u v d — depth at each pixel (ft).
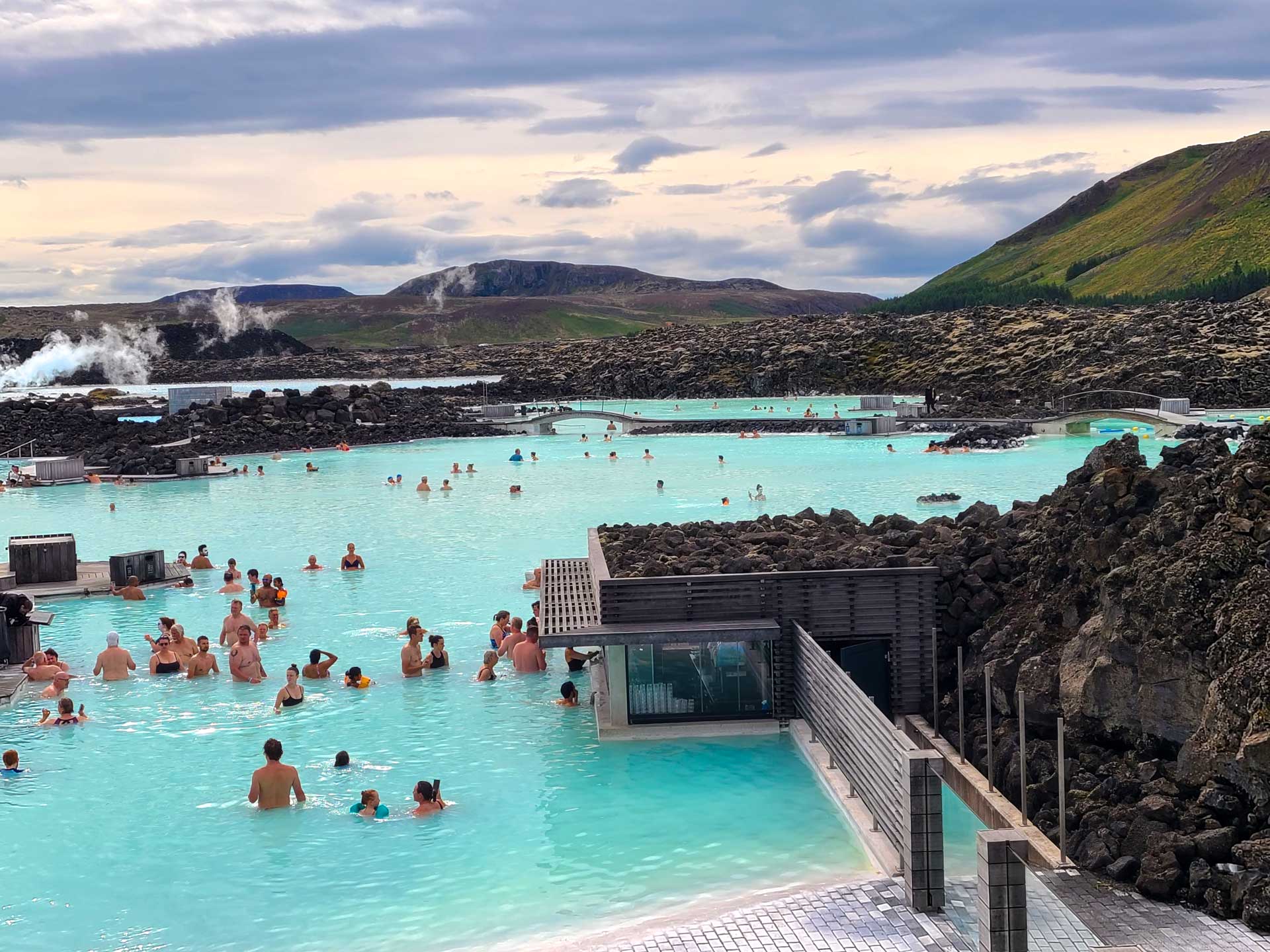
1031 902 43.57
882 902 44.57
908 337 424.46
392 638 91.81
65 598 108.78
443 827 55.31
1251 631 48.55
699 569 77.77
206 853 53.16
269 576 103.65
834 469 190.60
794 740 65.10
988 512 90.07
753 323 559.38
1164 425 219.82
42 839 55.01
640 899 47.11
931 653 68.39
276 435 263.29
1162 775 50.08
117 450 232.94
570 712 72.59
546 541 134.31
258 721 72.28
